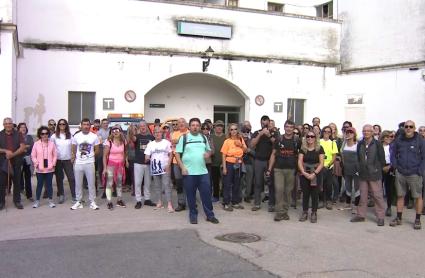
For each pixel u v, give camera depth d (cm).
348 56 2262
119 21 1884
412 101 1959
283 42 2188
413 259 677
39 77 1769
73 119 1839
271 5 2500
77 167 1005
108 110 1875
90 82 1845
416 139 895
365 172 923
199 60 2023
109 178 1020
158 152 1006
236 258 657
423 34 1909
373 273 608
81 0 1825
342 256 683
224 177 1030
